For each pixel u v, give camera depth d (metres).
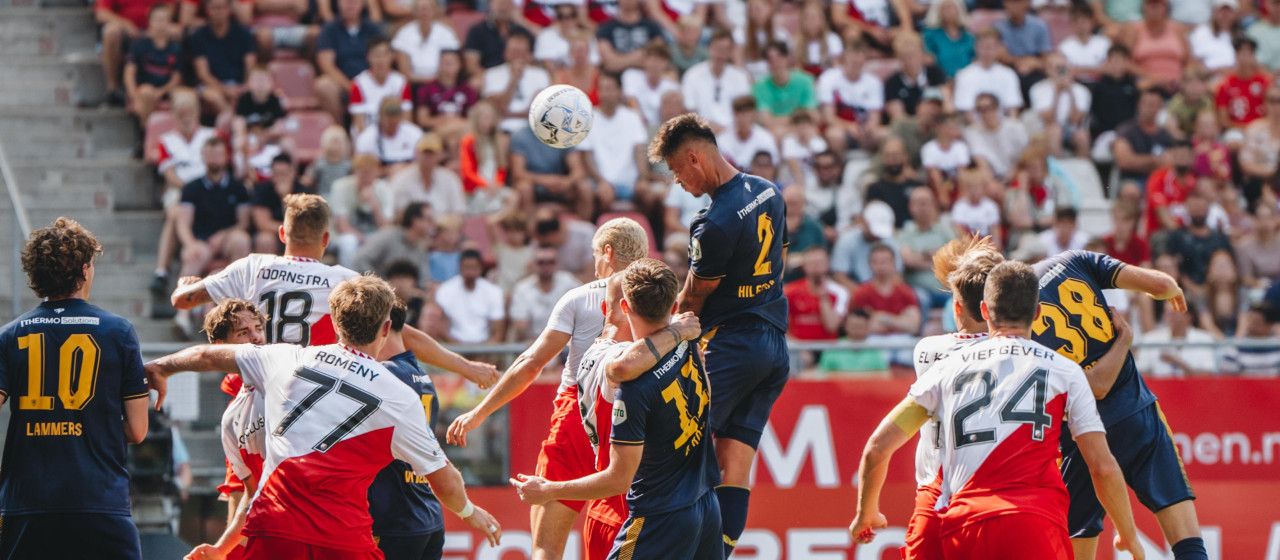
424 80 45.81
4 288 32.09
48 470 17.31
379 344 17.20
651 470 17.12
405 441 16.73
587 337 19.97
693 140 18.66
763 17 47.69
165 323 40.22
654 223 42.00
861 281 40.22
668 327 16.88
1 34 48.78
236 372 17.28
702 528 17.50
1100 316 19.02
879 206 40.81
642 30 47.53
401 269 37.78
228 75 46.12
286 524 16.28
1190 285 40.91
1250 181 44.78
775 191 19.42
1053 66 47.38
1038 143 43.56
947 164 44.00
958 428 16.19
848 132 45.06
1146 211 43.66
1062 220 41.31
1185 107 47.03
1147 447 19.28
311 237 19.50
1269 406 30.84
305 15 48.44
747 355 19.06
